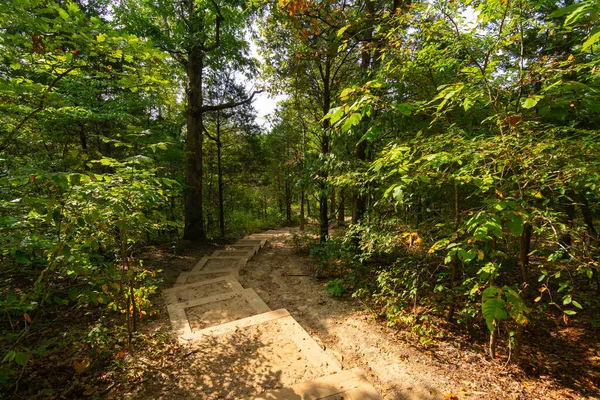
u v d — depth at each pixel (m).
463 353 3.63
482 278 3.60
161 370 3.14
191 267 7.41
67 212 2.68
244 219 18.20
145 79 3.22
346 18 5.32
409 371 3.20
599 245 2.80
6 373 2.61
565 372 3.39
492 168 2.60
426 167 2.61
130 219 3.23
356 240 6.44
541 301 4.99
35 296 2.58
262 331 3.95
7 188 2.62
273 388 2.86
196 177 10.38
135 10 8.57
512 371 3.32
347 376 3.02
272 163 16.41
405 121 4.62
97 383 2.94
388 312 4.18
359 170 5.24
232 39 9.71
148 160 2.62
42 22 2.23
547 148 2.39
